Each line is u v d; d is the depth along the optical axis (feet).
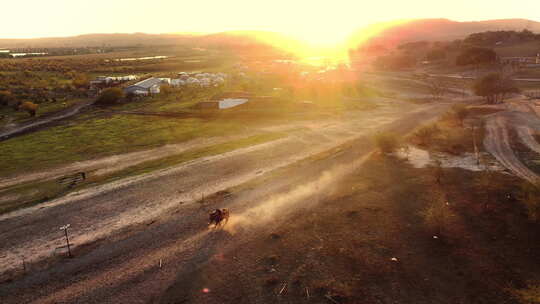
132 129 204.54
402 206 96.78
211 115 239.30
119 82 387.14
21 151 165.27
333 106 273.75
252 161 147.13
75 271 74.18
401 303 59.26
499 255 71.15
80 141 180.65
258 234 86.28
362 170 129.70
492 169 122.52
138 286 68.18
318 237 82.84
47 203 109.81
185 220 96.07
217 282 68.03
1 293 67.72
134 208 105.09
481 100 297.53
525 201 89.61
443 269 67.82
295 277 67.97
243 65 644.69
